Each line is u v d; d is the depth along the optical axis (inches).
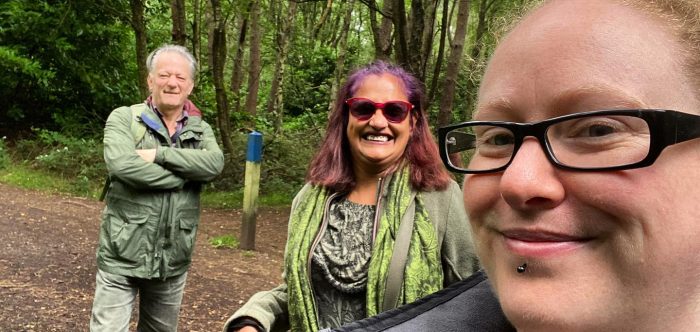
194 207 117.9
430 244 66.9
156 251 111.7
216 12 429.7
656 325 25.0
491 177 29.5
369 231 70.3
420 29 275.9
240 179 423.2
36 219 265.6
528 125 26.2
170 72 114.3
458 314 39.4
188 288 193.5
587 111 25.1
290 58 676.7
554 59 25.9
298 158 442.0
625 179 24.1
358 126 72.0
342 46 481.7
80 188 368.8
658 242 24.0
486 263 30.6
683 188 23.9
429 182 70.5
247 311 69.6
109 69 485.1
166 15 601.3
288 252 71.8
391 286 65.7
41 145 429.1
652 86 24.4
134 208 109.6
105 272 109.4
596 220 25.0
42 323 146.6
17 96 462.6
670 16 24.9
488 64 30.5
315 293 69.9
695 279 24.4
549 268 25.9
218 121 432.5
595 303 25.2
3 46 431.5
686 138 23.4
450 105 369.7
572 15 26.1
